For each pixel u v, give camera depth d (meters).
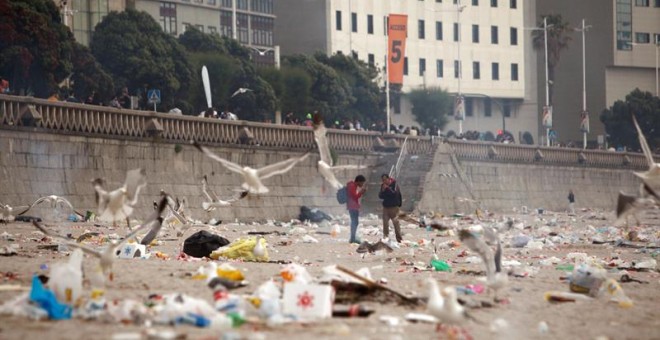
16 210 145.50
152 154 182.75
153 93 192.88
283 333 50.34
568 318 60.22
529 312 61.78
